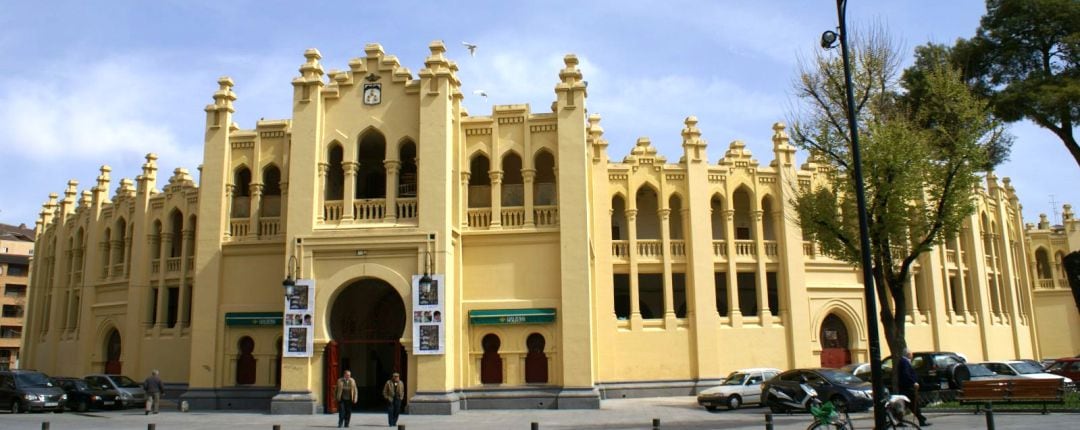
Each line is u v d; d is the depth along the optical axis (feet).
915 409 69.77
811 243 139.23
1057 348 200.85
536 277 103.96
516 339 102.99
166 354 128.16
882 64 95.45
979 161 89.61
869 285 59.77
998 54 114.32
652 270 132.26
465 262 105.60
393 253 99.55
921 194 92.84
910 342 141.49
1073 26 107.55
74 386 116.78
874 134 90.17
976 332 154.10
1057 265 206.90
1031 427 66.54
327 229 101.30
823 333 140.15
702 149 135.95
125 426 86.89
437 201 99.66
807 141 95.30
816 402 90.48
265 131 115.34
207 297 110.01
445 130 101.65
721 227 137.49
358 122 105.29
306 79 106.01
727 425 78.89
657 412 97.09
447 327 97.40
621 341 127.65
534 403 100.58
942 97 96.12
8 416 104.32
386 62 106.32
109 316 142.51
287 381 98.68
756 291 135.13
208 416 98.32
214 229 111.86
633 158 134.21
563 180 104.42
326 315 99.35
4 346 298.76
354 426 83.76
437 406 94.32
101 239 149.79
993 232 172.14
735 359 130.31
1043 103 103.96
